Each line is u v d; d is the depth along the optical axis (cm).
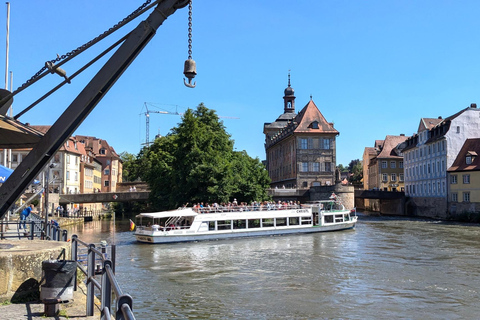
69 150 7625
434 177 7525
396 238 4112
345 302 1836
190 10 897
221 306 1764
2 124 864
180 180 5041
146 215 4025
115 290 408
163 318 1609
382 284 2145
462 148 7050
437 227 5328
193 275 2359
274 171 10794
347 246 3550
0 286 826
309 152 8362
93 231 4925
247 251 3319
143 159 9406
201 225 4097
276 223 4619
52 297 801
